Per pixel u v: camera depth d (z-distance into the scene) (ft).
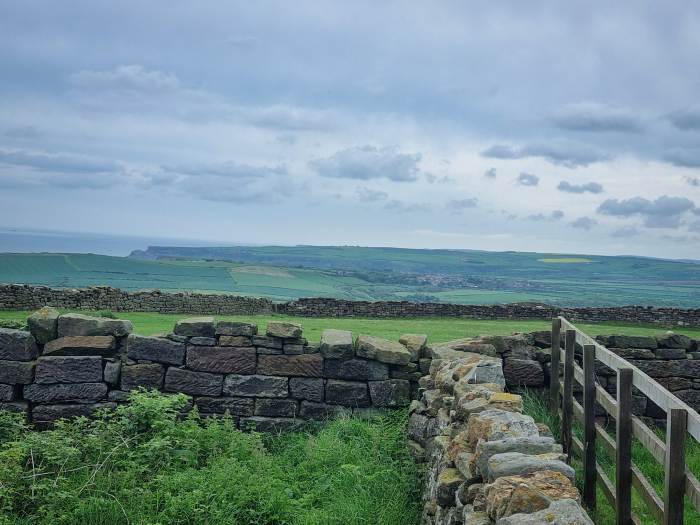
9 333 35.81
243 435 34.32
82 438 31.68
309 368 37.04
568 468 15.88
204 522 26.30
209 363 36.86
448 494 20.29
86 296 96.37
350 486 28.40
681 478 15.64
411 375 37.35
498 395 22.68
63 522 26.13
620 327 106.52
